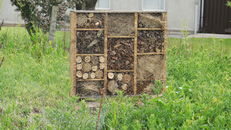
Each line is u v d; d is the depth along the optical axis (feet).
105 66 23.99
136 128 17.15
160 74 24.66
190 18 69.41
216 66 32.30
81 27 23.59
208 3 70.28
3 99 21.38
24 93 22.75
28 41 38.06
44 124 18.13
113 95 24.21
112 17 23.73
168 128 17.38
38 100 22.26
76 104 19.86
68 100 20.59
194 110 20.11
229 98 20.98
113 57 24.07
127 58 24.18
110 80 24.22
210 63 31.96
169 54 35.55
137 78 24.45
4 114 18.89
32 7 44.78
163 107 18.97
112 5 69.56
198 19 70.03
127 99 22.27
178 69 29.89
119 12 23.63
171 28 69.31
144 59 24.40
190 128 17.03
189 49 38.45
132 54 24.16
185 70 29.58
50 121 18.31
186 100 20.20
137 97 24.21
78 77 23.93
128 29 23.94
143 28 24.07
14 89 23.09
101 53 23.94
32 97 22.59
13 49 34.76
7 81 24.18
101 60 23.97
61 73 27.78
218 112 19.63
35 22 44.86
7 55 32.53
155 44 24.38
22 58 30.99
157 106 19.29
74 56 23.70
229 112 19.76
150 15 24.11
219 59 34.30
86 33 23.68
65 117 17.26
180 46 38.83
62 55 34.35
